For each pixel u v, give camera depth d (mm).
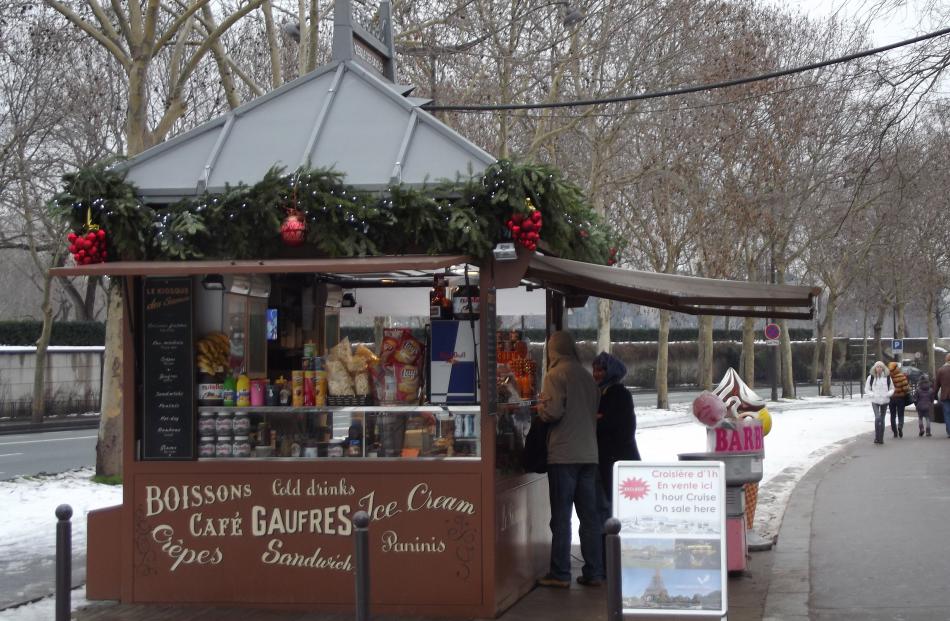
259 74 25766
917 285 51250
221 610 7355
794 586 8375
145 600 7488
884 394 23578
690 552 6324
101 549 7652
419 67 23188
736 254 30891
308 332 8875
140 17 14398
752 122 24844
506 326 9469
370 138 7703
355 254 7078
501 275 7270
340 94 8109
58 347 33438
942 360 72688
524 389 8672
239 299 7652
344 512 7301
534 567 8477
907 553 9836
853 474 17141
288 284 8680
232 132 7941
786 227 29906
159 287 7566
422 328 8117
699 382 57281
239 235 7199
